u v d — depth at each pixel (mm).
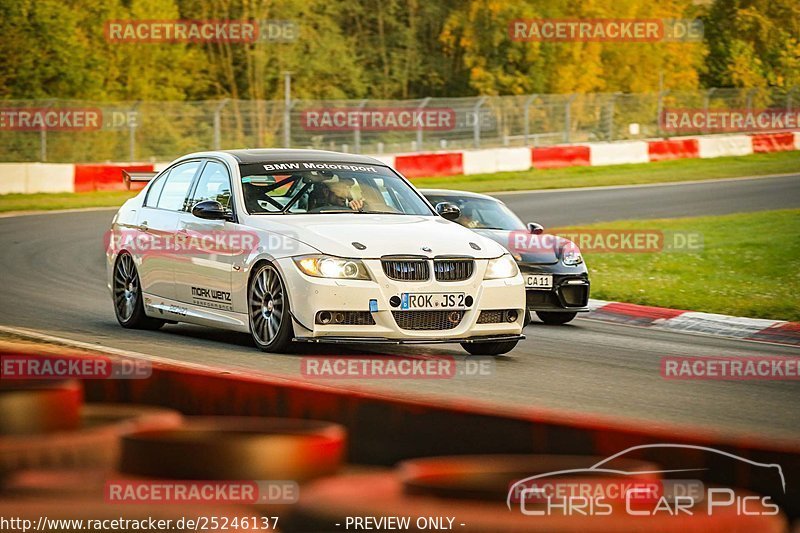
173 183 26641
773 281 42594
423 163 99812
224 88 157750
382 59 174750
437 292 21750
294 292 21625
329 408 8359
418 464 4543
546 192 87812
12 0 131875
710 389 20453
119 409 6215
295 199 24094
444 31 164375
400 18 181000
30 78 133625
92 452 4938
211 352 22375
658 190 88625
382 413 8031
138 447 4723
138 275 26547
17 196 80312
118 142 112875
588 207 75000
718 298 37781
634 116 129625
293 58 160125
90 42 142250
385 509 4102
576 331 30875
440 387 19188
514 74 162625
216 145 113688
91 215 68500
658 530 3916
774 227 59781
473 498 4152
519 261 31281
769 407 18672
